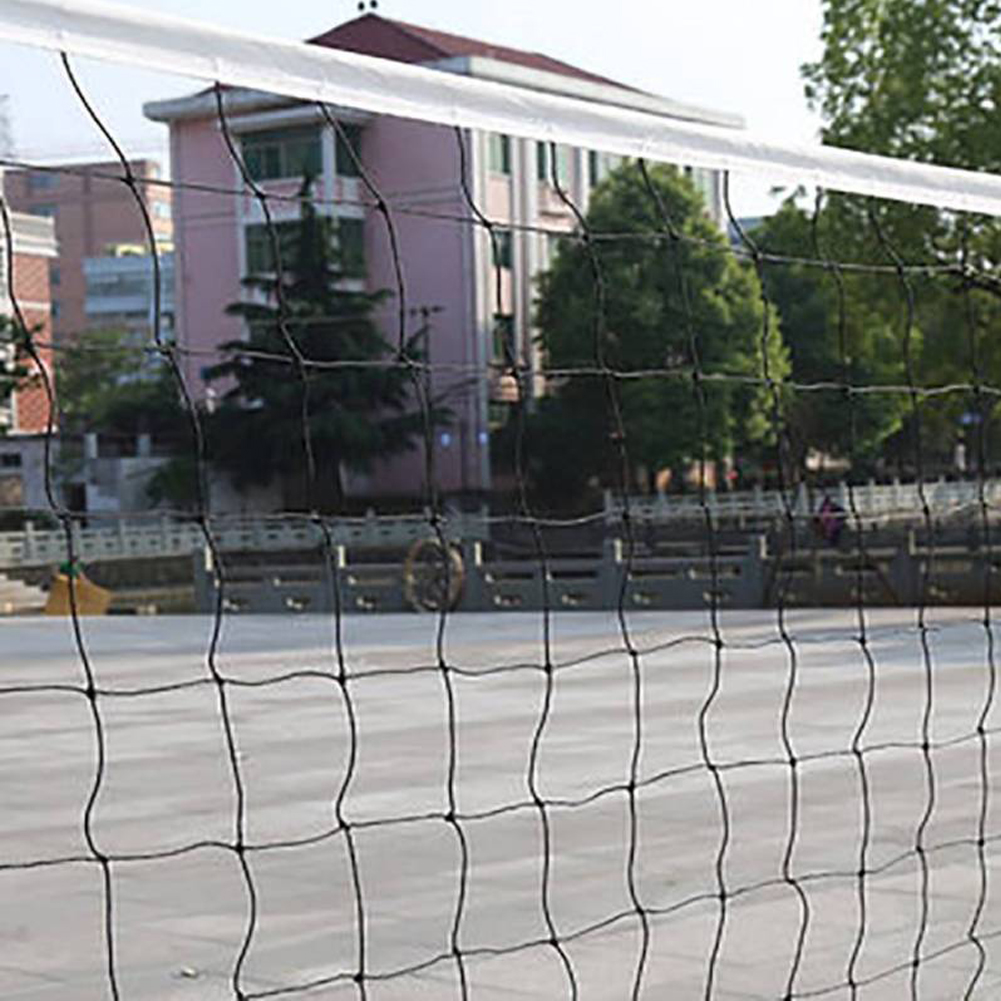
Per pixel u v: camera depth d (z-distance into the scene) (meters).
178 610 37.19
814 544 26.41
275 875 7.91
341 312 55.66
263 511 55.88
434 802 9.71
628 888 7.56
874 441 55.72
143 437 57.50
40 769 10.98
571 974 5.79
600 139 4.80
